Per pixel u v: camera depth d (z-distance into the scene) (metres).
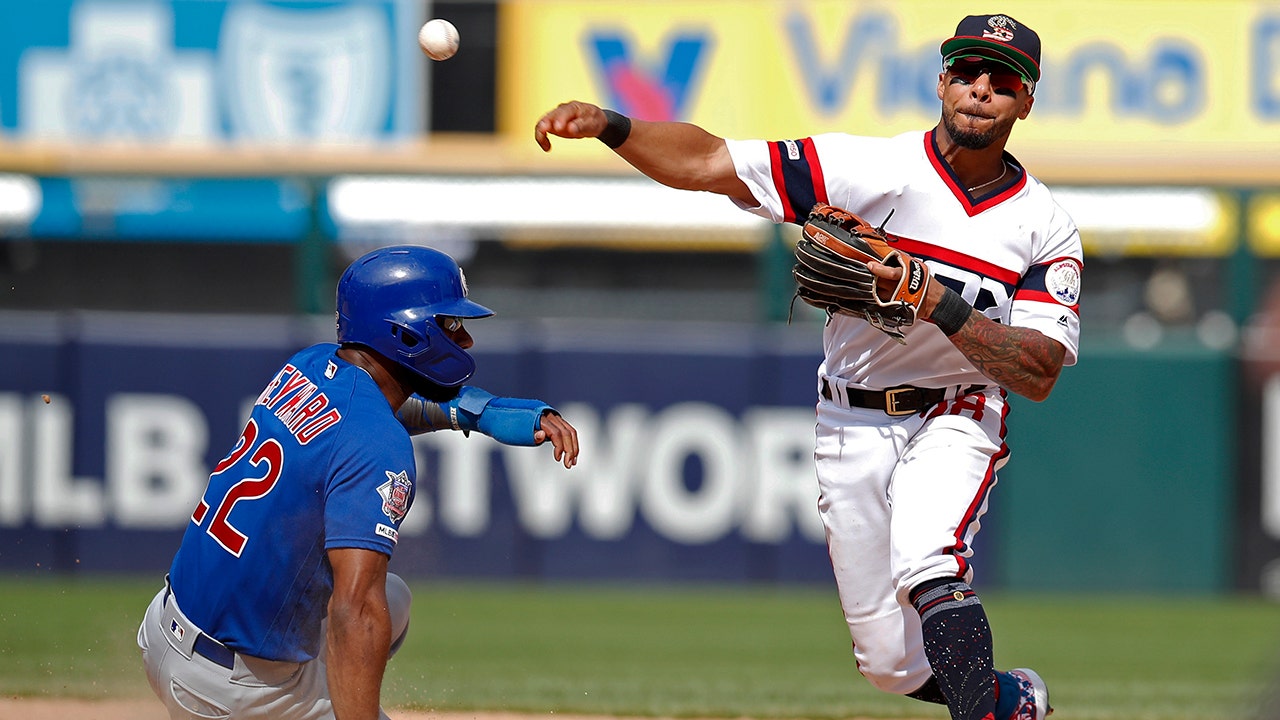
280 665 11.62
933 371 13.89
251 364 39.97
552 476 39.78
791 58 43.69
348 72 44.62
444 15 44.62
